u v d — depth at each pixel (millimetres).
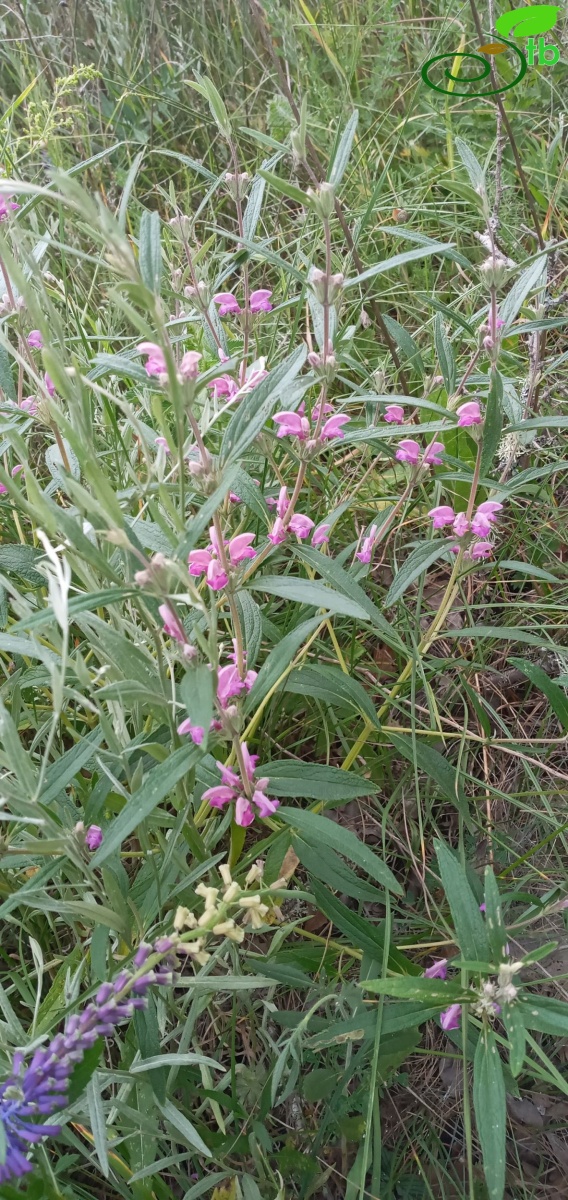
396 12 1008
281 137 853
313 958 460
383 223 843
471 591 641
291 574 657
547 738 604
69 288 787
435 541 492
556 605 603
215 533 361
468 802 565
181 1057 377
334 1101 427
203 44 1019
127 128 1003
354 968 511
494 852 553
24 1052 312
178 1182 441
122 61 1043
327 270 368
